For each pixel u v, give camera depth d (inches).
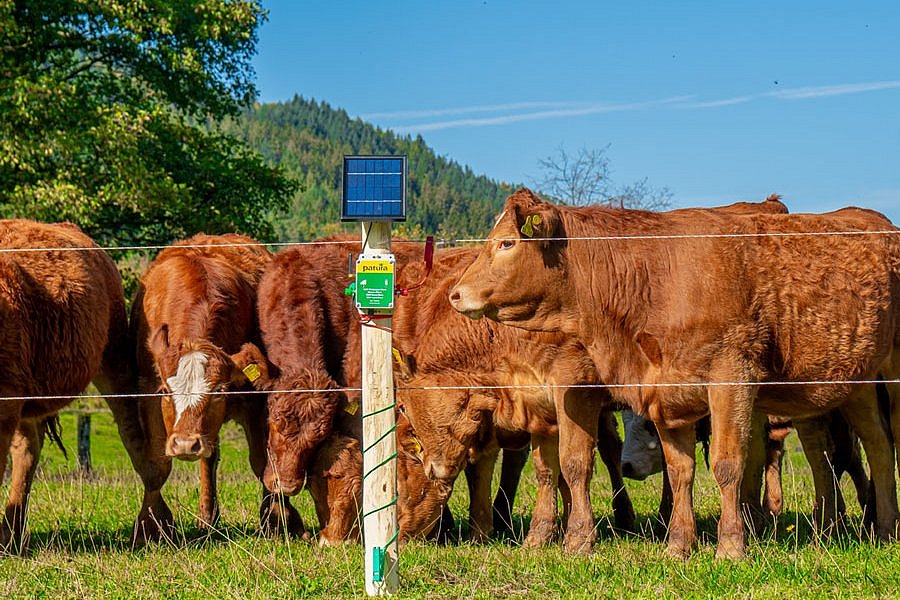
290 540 354.0
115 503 435.5
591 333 299.3
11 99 819.4
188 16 950.4
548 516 333.7
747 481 351.9
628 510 374.0
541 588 248.7
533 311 299.4
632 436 386.3
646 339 293.1
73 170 858.1
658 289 291.6
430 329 350.3
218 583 257.9
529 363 320.5
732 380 285.0
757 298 288.0
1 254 324.5
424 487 349.7
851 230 303.9
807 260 293.6
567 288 297.9
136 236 986.7
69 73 956.6
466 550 310.2
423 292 365.1
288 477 341.4
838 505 355.3
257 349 346.9
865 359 301.9
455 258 375.9
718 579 251.6
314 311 373.4
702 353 285.6
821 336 293.9
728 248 289.9
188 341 338.6
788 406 310.3
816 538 299.6
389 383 242.5
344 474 343.9
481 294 295.3
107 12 896.3
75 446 912.9
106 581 263.9
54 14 910.4
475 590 242.8
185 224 970.7
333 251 395.2
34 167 857.5
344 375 368.8
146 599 245.3
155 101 1007.6
